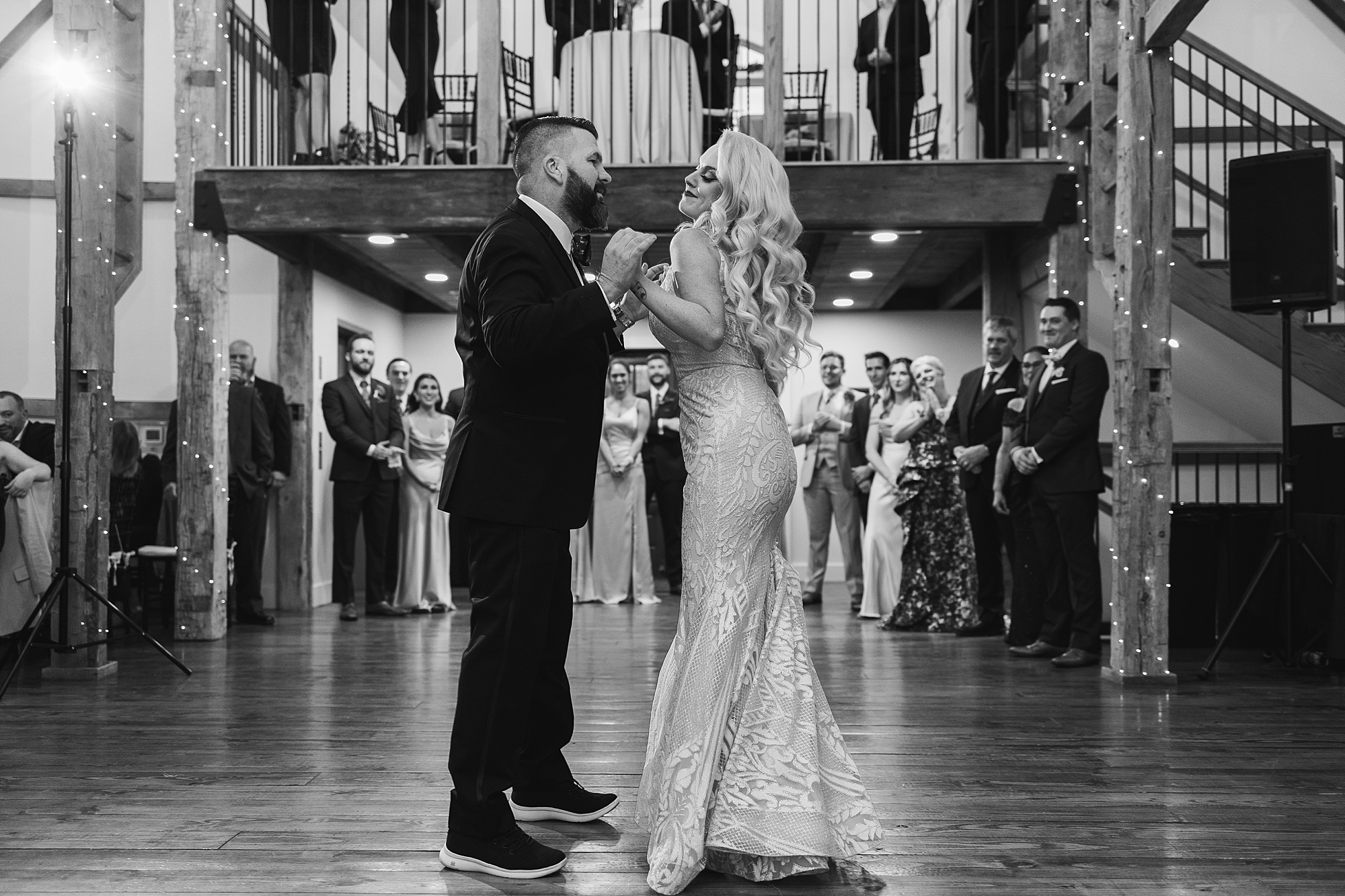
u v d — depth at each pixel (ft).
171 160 24.63
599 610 24.16
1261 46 23.39
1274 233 15.70
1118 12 15.42
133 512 21.42
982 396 19.63
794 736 7.34
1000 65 21.50
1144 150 14.58
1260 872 7.32
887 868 7.43
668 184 19.31
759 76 31.58
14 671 13.52
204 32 19.27
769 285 7.70
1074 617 16.58
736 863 7.31
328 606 25.41
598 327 6.86
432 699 13.46
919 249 23.99
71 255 15.14
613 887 7.07
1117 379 14.92
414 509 23.77
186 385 19.02
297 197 19.25
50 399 24.64
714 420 7.67
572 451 7.44
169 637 19.70
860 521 24.58
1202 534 18.21
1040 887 7.05
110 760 10.37
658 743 7.79
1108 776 9.78
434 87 24.03
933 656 17.19
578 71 21.35
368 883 7.13
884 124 23.00
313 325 24.50
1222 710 12.71
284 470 22.48
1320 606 16.17
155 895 6.89
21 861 7.54
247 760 10.37
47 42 24.72
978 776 9.76
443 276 27.66
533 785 8.54
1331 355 19.02
